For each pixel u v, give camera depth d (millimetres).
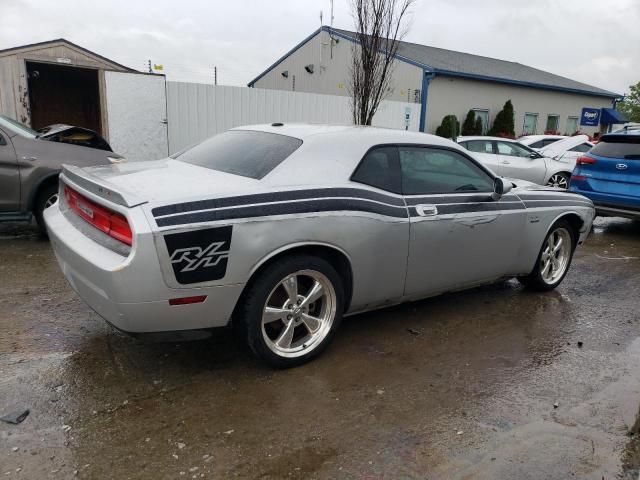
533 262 5043
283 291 3496
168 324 3047
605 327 4602
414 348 3988
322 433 2889
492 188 4590
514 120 24000
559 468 2676
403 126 16828
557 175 11703
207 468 2568
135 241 2818
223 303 3160
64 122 17219
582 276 6168
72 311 4316
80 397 3109
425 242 4016
